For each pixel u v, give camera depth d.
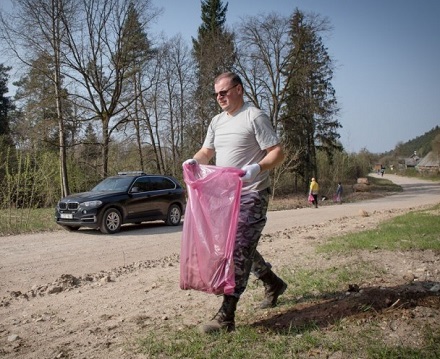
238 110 3.95
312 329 3.59
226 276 3.45
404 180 76.69
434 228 9.35
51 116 26.47
